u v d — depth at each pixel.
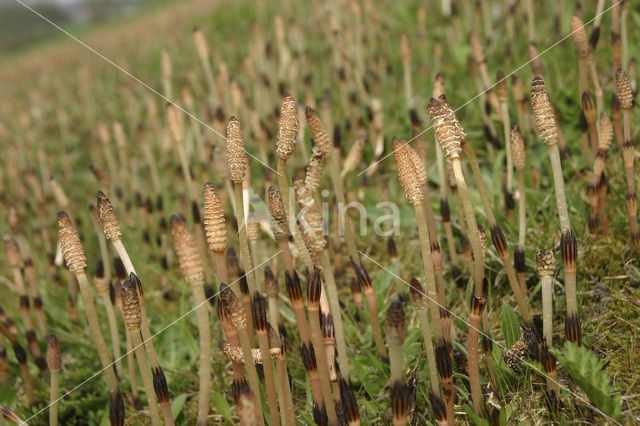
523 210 1.78
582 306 1.82
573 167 2.30
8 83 9.42
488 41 3.46
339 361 1.30
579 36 1.86
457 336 1.89
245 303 1.54
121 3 30.23
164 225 2.96
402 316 1.10
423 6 4.73
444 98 1.25
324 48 4.59
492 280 2.07
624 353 1.63
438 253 1.64
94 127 4.93
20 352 2.07
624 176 2.18
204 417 1.21
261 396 1.60
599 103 1.99
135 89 5.65
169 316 2.50
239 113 3.13
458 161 1.23
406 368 1.75
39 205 3.26
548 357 1.42
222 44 6.24
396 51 4.16
